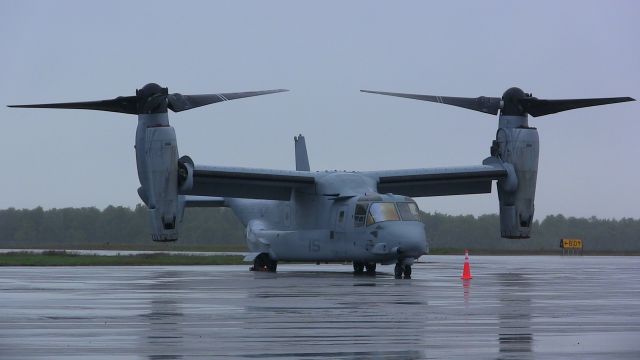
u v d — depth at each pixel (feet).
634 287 216.54
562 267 366.84
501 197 335.47
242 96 306.55
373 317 141.08
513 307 158.30
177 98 302.86
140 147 300.40
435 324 131.44
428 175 331.36
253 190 327.26
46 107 288.92
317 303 166.50
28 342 112.06
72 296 181.57
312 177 317.42
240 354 103.09
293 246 321.52
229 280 249.75
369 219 290.15
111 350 105.81
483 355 102.37
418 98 323.57
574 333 120.88
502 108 330.34
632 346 108.78
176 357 100.78
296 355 102.47
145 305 160.76
